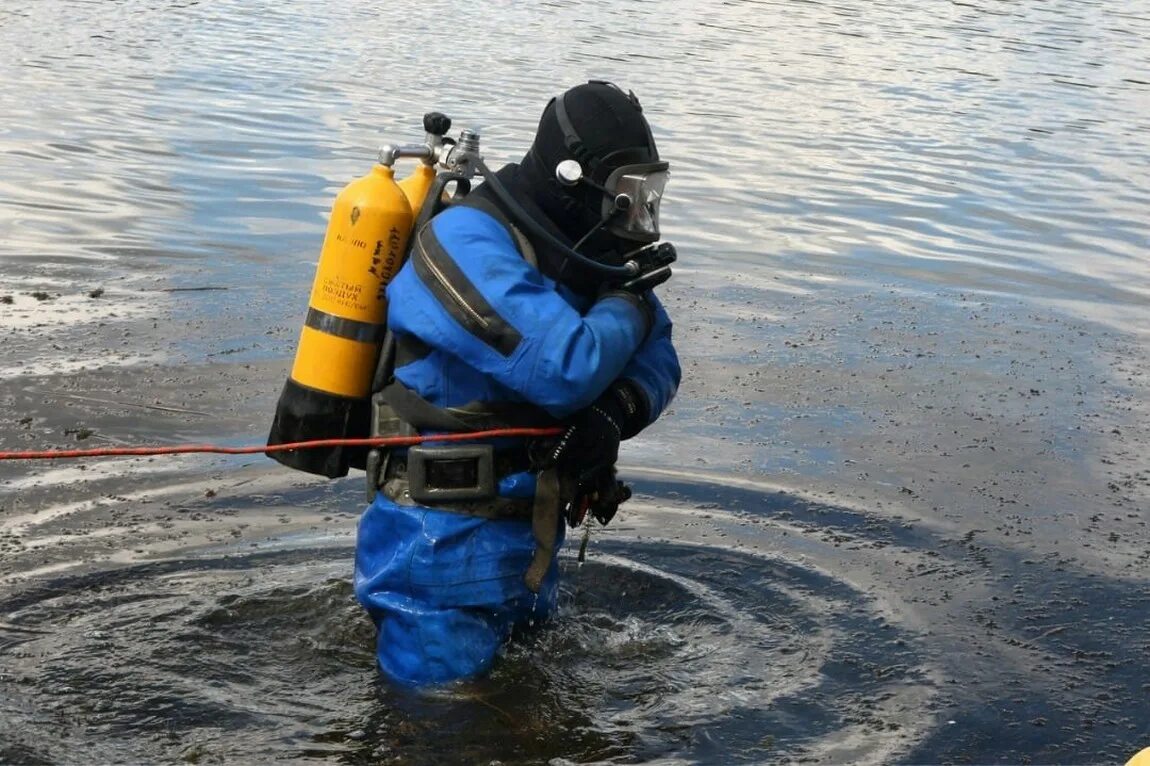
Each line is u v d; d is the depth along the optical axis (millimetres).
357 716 3420
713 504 4875
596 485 3605
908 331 7168
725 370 6367
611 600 4121
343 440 3480
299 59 14523
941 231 9383
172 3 18266
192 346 6234
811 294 7750
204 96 12266
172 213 8586
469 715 3436
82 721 3348
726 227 9086
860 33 19047
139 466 4941
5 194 8734
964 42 18859
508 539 3523
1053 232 9539
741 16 20078
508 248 3348
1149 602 4285
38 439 5113
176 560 4234
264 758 3229
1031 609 4203
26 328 6359
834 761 3322
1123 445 5699
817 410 5910
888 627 4031
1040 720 3574
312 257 7816
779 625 4023
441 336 3287
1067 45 19094
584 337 3254
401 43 15938
